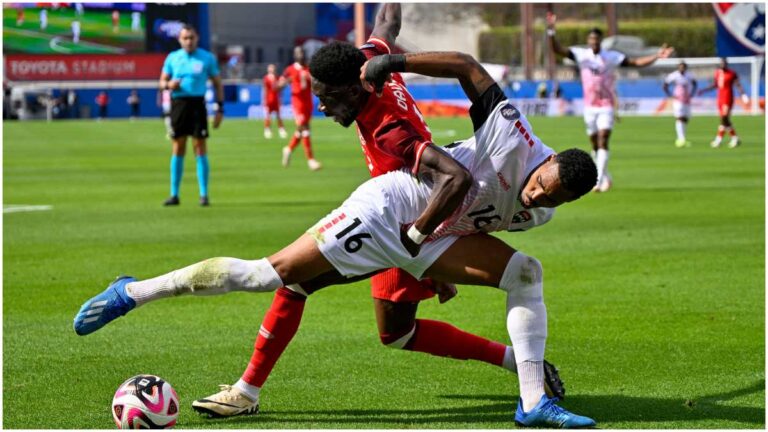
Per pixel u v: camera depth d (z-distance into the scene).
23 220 15.83
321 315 9.31
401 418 6.30
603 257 12.12
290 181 22.45
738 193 18.92
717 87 32.56
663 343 8.16
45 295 10.13
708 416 6.29
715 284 10.45
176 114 17.38
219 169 25.84
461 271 6.15
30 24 68.44
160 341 8.37
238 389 6.38
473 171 6.04
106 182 22.47
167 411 6.06
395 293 6.55
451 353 6.87
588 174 5.77
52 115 67.56
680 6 67.44
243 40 83.94
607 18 66.44
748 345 8.06
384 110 6.05
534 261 6.17
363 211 5.95
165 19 69.50
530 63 65.69
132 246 13.12
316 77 6.01
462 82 5.98
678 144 33.03
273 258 6.04
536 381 6.12
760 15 57.34
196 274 6.02
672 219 15.38
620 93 59.25
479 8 69.00
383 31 6.95
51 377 7.29
